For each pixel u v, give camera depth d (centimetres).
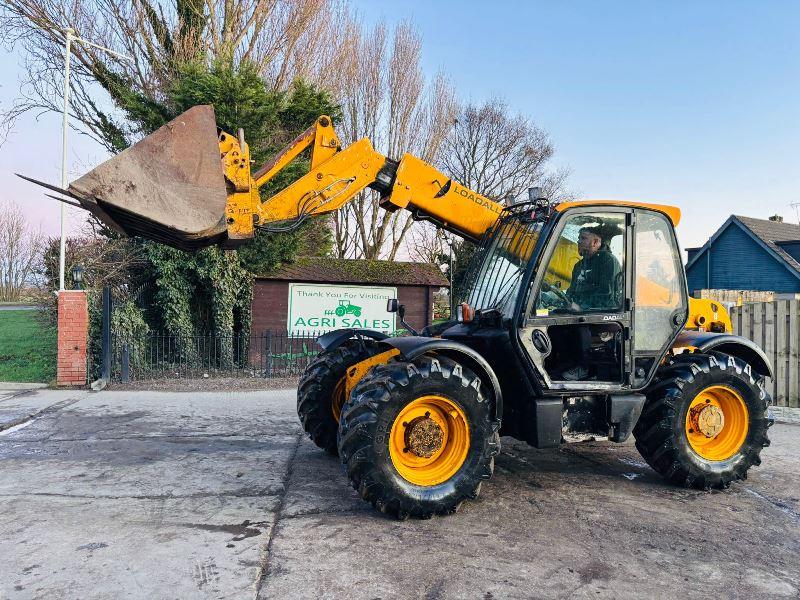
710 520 417
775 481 516
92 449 598
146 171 418
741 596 306
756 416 500
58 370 1048
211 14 1642
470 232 559
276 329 1424
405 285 1509
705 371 486
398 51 2416
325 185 516
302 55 1811
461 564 335
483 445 420
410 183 537
